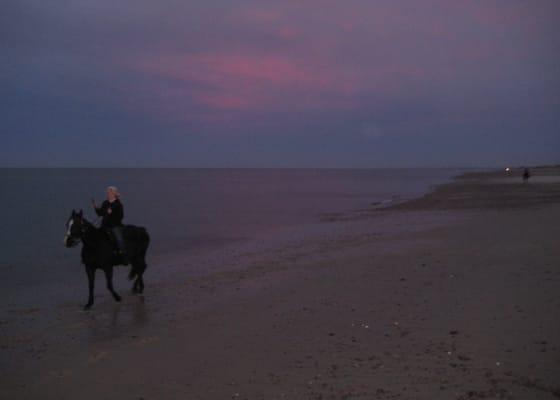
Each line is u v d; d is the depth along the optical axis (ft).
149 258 62.44
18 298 42.45
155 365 25.31
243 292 40.01
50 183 394.73
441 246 54.54
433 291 35.27
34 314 36.76
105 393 22.40
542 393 19.66
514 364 22.31
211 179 540.52
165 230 92.22
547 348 23.80
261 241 74.33
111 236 39.68
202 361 25.44
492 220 76.74
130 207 150.82
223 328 30.71
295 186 319.47
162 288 44.34
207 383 22.72
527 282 35.60
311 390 21.16
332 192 230.68
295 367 23.77
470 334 26.22
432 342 25.55
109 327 32.89
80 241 38.93
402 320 29.43
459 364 22.68
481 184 227.81
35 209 148.36
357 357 24.43
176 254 65.05
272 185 345.72
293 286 40.60
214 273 49.57
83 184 375.86
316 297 36.40
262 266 51.49
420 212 103.86
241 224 100.94
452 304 31.73
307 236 75.82
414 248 54.70
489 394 19.74
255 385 22.12
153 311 36.60
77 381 23.88
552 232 59.47
